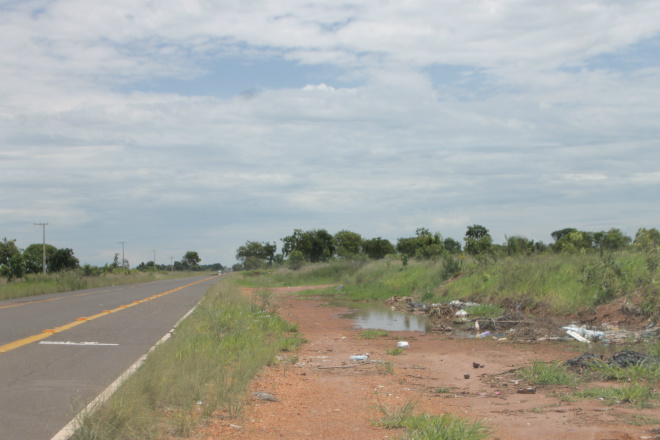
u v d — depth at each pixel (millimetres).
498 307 18969
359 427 6008
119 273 74500
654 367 8375
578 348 11898
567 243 29750
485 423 6074
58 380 7461
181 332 11352
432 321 18859
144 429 5219
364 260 47719
